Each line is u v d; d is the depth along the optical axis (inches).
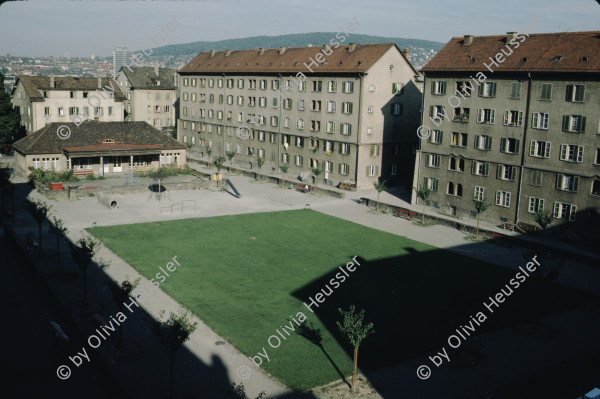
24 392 990.4
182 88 4616.1
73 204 2529.5
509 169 2346.2
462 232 2314.2
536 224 2266.2
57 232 1668.3
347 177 3211.1
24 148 3056.1
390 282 1657.2
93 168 3184.1
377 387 1054.4
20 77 4028.1
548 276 1471.5
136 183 2999.5
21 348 1160.2
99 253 1825.8
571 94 2092.8
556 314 1459.2
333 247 2018.9
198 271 1689.2
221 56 4303.6
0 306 1370.6
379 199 2935.5
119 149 3117.6
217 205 2669.8
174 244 1972.2
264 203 2768.2
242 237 2106.3
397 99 3218.5
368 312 1419.8
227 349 1187.3
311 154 3427.7
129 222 2256.4
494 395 1031.6
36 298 1435.8
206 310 1389.0
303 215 2527.1
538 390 1055.0
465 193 2539.4
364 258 1893.5
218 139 4249.5
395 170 3339.1
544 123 2194.9
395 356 1184.8
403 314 1416.1
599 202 2048.5
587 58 2068.2
